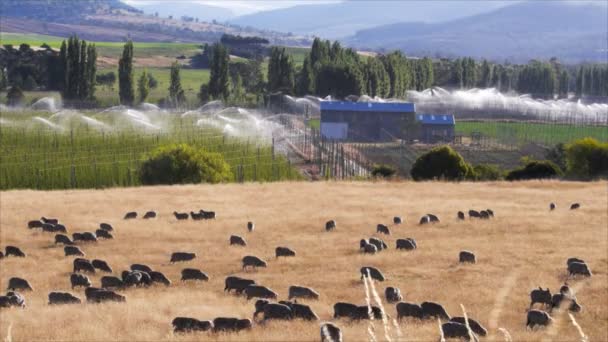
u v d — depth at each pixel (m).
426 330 33.81
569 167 111.44
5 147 137.12
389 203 80.38
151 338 33.12
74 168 115.25
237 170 115.69
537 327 35.66
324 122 184.25
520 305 40.56
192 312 38.81
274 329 34.88
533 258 53.97
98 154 133.75
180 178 105.38
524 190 89.94
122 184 111.06
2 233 65.56
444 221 69.88
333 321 36.66
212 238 63.03
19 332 34.38
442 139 181.88
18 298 42.03
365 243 57.28
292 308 37.44
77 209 77.31
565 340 32.81
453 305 40.53
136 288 46.88
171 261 54.75
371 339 8.78
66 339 33.03
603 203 80.00
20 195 87.06
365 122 183.50
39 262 55.66
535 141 179.00
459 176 107.94
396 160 147.88
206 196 85.62
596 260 53.28
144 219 72.12
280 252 55.75
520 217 71.38
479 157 153.25
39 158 128.38
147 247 60.00
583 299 42.22
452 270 50.25
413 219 71.19
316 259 54.59
